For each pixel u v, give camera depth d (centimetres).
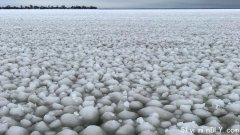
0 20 2184
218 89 395
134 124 286
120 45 850
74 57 660
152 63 584
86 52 724
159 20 2252
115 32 1277
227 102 350
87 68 540
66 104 344
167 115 307
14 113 318
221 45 809
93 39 1012
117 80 460
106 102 349
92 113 307
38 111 322
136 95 367
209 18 2505
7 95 377
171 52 702
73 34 1195
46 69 542
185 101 343
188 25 1686
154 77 466
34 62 600
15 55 680
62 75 478
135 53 703
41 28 1503
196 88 404
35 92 394
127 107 334
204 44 860
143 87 414
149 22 2006
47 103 350
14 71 511
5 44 873
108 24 1819
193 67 530
